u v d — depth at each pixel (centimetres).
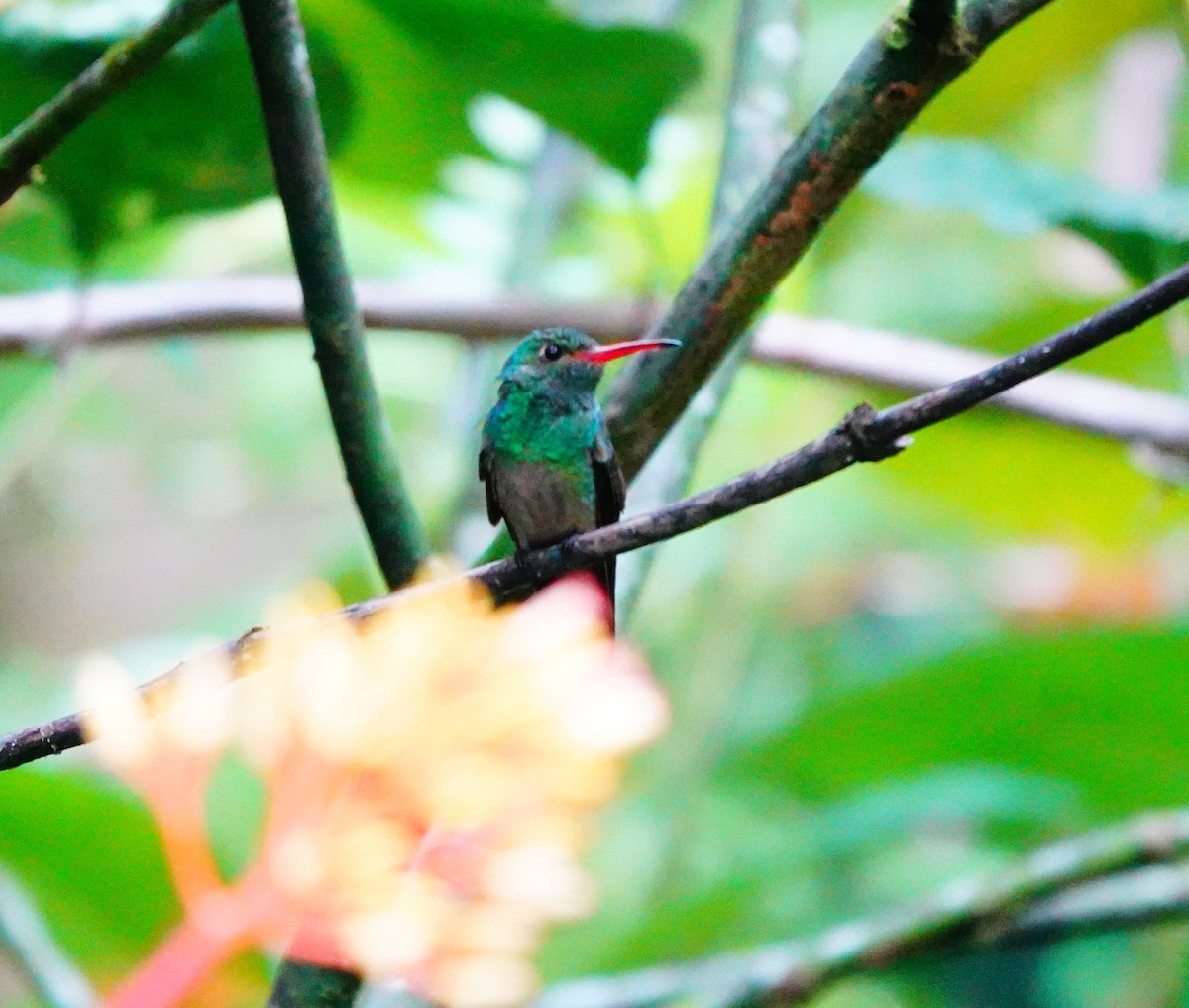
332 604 1123
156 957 421
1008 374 440
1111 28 1100
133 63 511
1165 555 1348
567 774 439
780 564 1367
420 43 800
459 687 442
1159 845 786
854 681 1098
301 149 544
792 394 1302
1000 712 1077
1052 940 815
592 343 823
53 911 891
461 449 1107
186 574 1773
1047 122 1469
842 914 1076
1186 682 1041
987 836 1106
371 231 1246
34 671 1341
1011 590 1403
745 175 705
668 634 1323
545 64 775
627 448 596
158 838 813
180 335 921
